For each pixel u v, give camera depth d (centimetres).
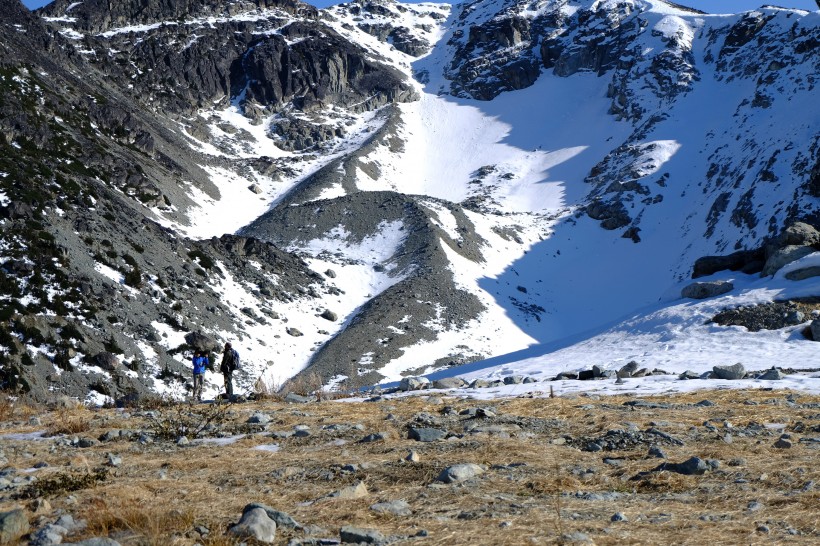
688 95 14350
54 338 4209
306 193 11838
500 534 542
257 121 16462
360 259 8912
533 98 17762
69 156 8025
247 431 1152
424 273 8200
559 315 8619
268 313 6469
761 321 3259
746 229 9106
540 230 10981
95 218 5916
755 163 10388
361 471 811
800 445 925
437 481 751
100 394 3931
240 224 10425
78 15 17738
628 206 11200
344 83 18412
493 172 14638
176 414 1353
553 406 1324
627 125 14650
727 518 609
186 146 12731
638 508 644
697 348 3133
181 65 16700
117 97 12862
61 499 695
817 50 12694
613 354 3366
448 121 17550
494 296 8338
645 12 18288
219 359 5122
